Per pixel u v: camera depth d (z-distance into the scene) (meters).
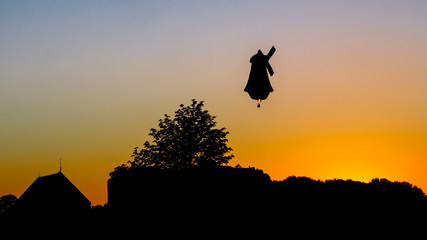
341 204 66.56
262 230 53.47
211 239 50.12
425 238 61.00
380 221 64.38
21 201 82.25
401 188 76.94
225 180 59.25
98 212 60.66
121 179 58.81
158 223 52.22
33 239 73.25
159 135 77.06
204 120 77.88
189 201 54.59
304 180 74.38
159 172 59.75
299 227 56.66
